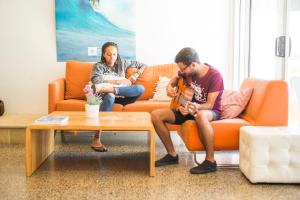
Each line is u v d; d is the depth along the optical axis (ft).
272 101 9.27
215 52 15.33
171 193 7.63
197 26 15.21
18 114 15.03
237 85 15.11
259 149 8.03
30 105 15.34
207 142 9.03
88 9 14.88
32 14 14.97
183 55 9.34
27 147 8.65
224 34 15.26
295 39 10.80
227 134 9.28
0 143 12.24
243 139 8.67
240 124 9.30
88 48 15.06
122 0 14.92
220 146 9.32
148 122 9.01
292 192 7.72
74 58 15.10
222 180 8.50
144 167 9.59
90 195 7.49
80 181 8.40
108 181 8.41
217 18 15.20
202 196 7.47
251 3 14.05
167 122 10.02
